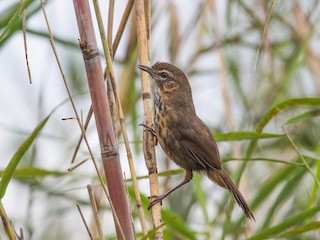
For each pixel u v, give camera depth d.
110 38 7.98
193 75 13.45
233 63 13.49
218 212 11.60
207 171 10.86
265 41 12.75
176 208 12.79
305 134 13.58
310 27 12.95
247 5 13.35
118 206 7.21
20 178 10.89
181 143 10.88
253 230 10.61
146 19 8.72
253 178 13.55
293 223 8.44
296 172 10.77
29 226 11.18
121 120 7.55
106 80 8.19
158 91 11.11
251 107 13.03
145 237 7.02
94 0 7.51
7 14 9.52
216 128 13.81
